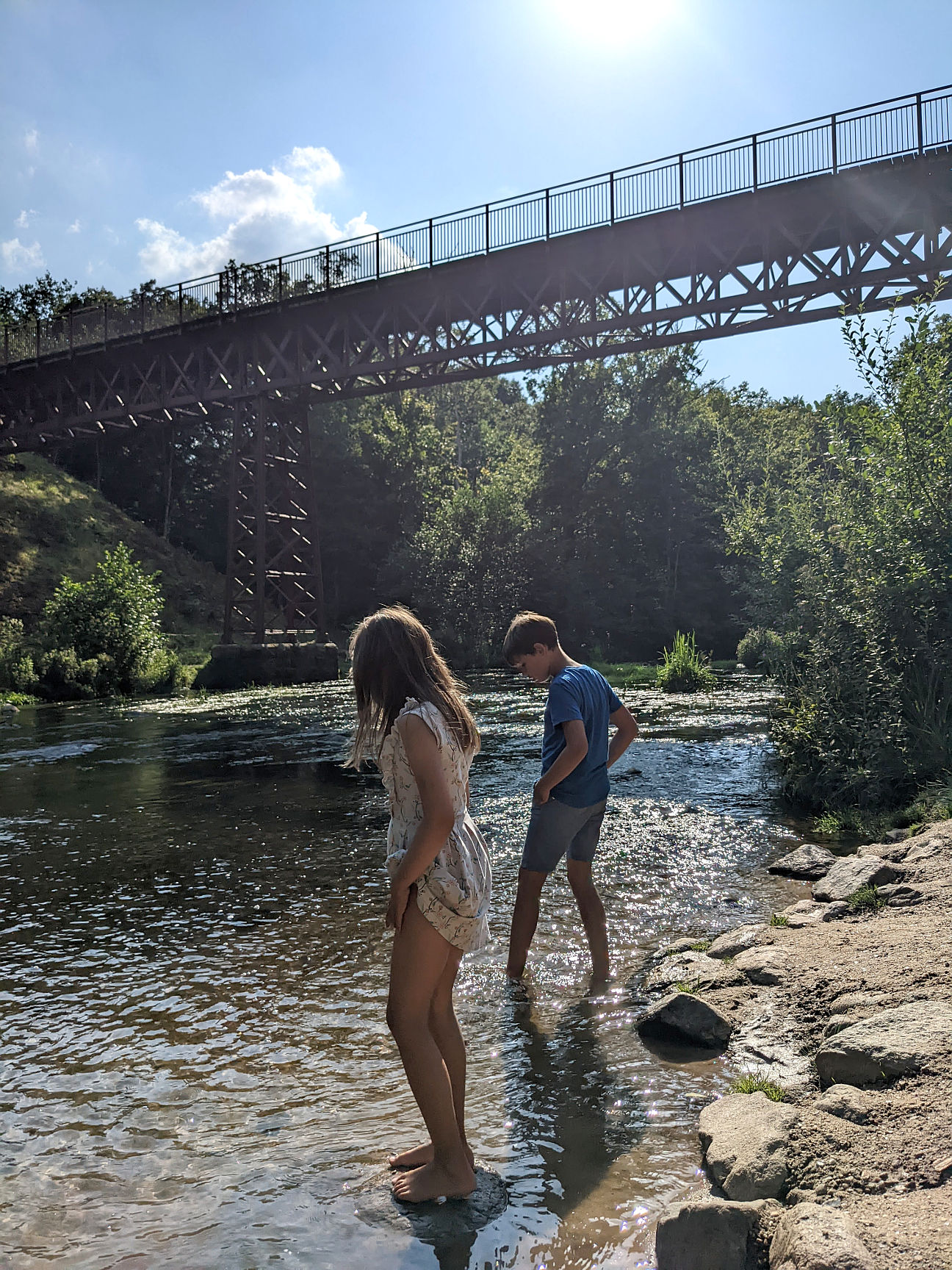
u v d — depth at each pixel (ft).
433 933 8.09
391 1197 7.82
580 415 134.41
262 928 15.76
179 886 18.71
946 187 56.75
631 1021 11.51
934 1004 9.61
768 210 62.39
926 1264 5.69
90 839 23.40
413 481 160.97
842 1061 8.87
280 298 85.35
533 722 46.88
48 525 127.95
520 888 13.11
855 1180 6.98
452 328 78.89
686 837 21.53
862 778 23.21
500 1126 9.01
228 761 37.04
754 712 49.06
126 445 164.14
